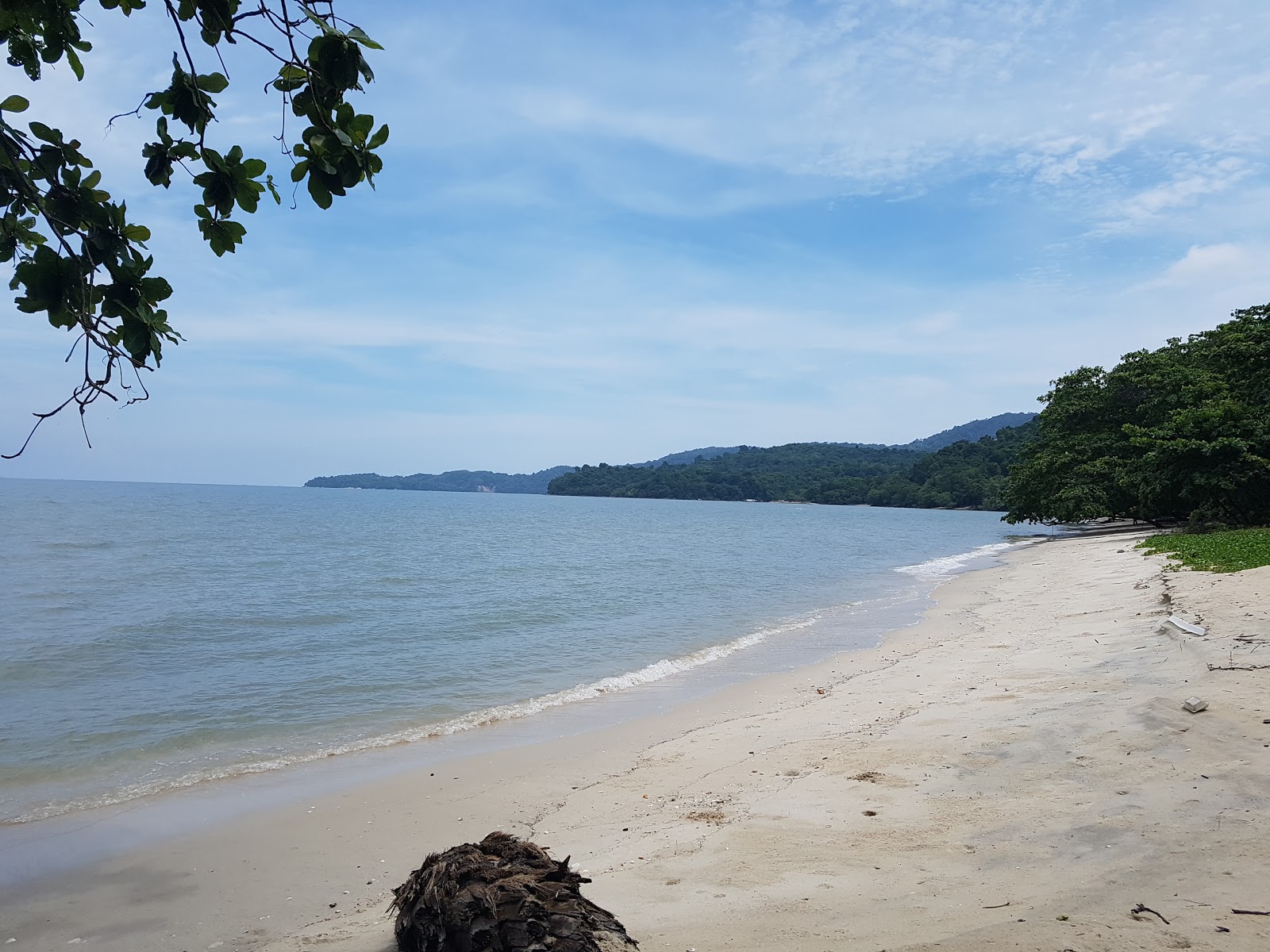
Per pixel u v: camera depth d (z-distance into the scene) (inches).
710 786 280.4
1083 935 135.7
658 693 468.1
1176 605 467.8
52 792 303.9
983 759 255.3
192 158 105.3
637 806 269.9
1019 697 332.8
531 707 439.8
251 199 106.7
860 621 743.7
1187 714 255.8
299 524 2701.8
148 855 243.1
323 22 92.5
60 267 90.7
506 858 156.4
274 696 464.1
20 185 94.1
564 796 290.2
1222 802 189.8
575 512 4707.2
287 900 213.0
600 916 141.6
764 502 7549.2
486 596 960.3
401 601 910.4
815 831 214.4
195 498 5723.4
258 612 811.4
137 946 189.2
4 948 188.7
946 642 561.0
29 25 104.9
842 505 6619.1
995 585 949.2
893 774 253.9
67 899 214.5
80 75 108.0
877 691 406.9
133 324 95.0
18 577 1117.1
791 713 384.5
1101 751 241.6
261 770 330.3
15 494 5753.0
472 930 134.7
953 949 136.3
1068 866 170.6
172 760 345.1
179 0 94.6
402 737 380.2
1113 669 353.1
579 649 619.8
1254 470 1075.3
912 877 177.3
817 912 163.0
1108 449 1596.9
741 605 883.4
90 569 1236.5
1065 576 912.9
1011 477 1812.3
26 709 430.0
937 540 2228.1
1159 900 146.2
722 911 169.2
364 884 222.7
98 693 470.3
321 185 104.3
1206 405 1177.4
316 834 259.6
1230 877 151.3
